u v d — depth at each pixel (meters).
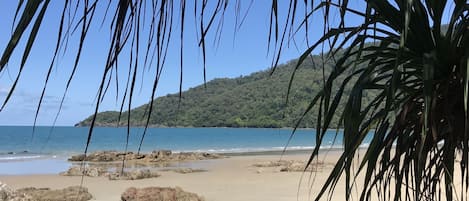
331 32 1.65
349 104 1.80
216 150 53.53
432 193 2.44
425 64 1.68
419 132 2.05
